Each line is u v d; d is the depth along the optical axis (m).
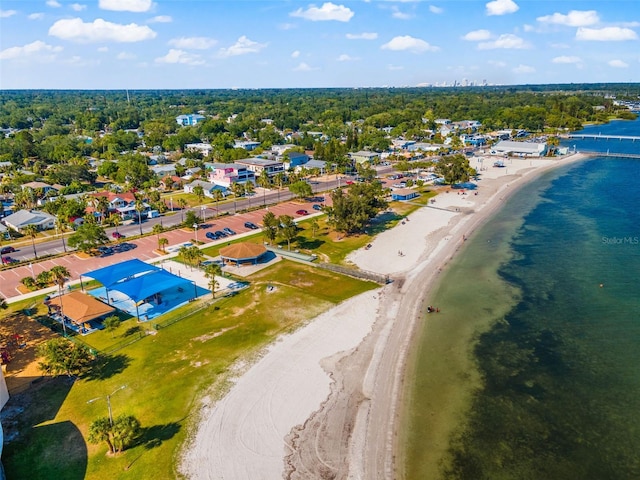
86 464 45.66
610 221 123.94
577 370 60.44
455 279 89.19
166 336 69.56
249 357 63.72
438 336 69.31
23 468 45.22
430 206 143.38
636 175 184.62
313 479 44.44
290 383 58.44
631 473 44.66
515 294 82.19
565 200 149.00
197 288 86.38
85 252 106.56
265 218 107.75
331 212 117.31
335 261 98.50
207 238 115.44
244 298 81.69
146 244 111.75
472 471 45.44
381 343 67.56
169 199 157.00
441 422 52.00
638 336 67.62
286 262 98.94
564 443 48.56
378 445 48.81
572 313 74.81
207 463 45.84
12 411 53.38
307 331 70.38
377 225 123.88
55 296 83.62
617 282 85.62
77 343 66.12
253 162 189.00
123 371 60.84
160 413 52.84
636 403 54.03
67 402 54.94
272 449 48.00
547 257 99.06
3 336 70.38
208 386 57.47
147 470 44.84
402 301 80.31
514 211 137.50
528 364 62.03
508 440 49.19
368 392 57.09
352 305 78.62
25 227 122.25
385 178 185.88
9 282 90.62
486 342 67.56
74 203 131.75
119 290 76.69
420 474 45.19
